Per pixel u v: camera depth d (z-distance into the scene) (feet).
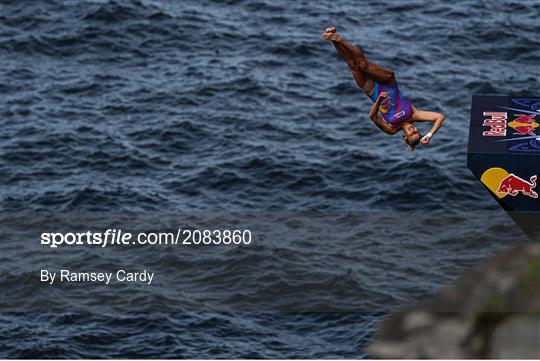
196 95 606.96
